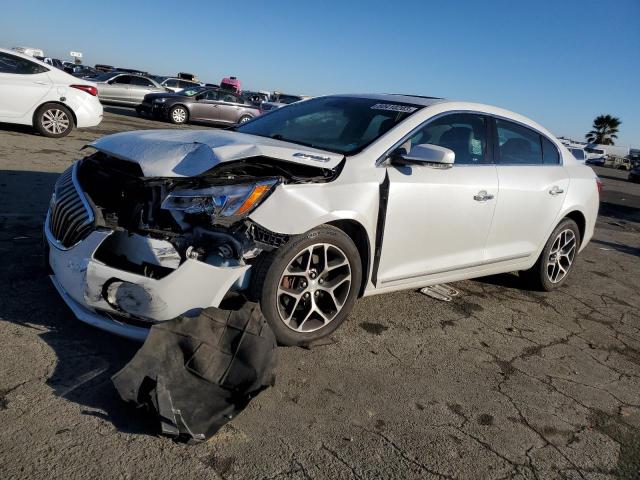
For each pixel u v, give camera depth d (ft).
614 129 227.20
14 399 7.96
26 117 32.40
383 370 10.50
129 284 8.77
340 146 11.97
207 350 8.65
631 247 27.32
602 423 9.92
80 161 11.71
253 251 9.46
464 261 13.48
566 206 15.93
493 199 13.51
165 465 7.16
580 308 16.07
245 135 12.20
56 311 10.61
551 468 8.43
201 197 9.04
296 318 10.50
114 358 9.35
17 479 6.56
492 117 14.33
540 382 11.11
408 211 11.62
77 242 9.30
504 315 14.47
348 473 7.55
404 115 12.60
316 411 8.84
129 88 68.85
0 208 17.08
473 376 10.89
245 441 7.84
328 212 10.13
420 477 7.73
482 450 8.57
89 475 6.81
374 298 13.99
